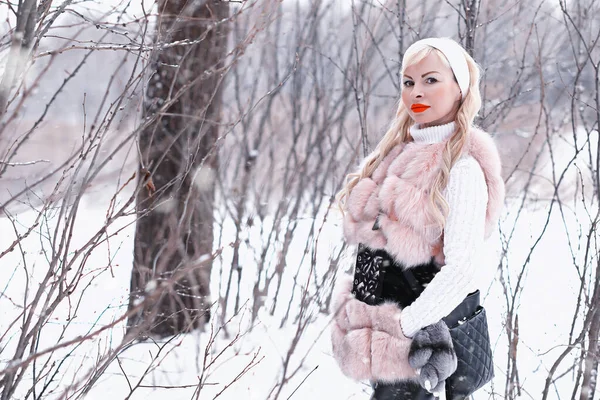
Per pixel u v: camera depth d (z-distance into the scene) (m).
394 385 2.38
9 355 3.21
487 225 2.43
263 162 5.53
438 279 2.23
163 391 3.26
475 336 2.38
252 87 5.12
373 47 5.02
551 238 6.09
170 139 4.02
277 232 4.73
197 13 3.94
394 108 4.09
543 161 7.44
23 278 4.89
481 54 5.27
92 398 3.08
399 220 2.34
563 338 4.20
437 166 2.35
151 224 3.98
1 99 1.71
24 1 1.74
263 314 4.70
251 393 3.29
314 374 3.61
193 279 4.05
